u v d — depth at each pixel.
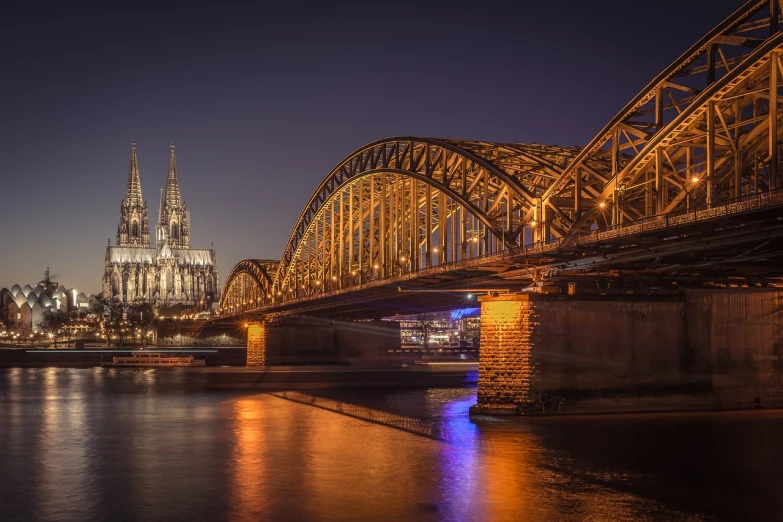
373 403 84.81
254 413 74.62
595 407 62.66
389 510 36.53
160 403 85.75
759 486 40.94
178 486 41.78
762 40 45.47
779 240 46.62
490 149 76.00
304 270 140.38
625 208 61.75
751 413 63.28
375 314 143.25
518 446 51.22
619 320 63.53
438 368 120.25
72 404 84.81
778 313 66.50
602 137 57.59
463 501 38.06
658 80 51.94
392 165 94.31
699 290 65.25
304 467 46.31
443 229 82.50
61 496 39.88
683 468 44.88
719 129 50.34
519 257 62.50
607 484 41.28
